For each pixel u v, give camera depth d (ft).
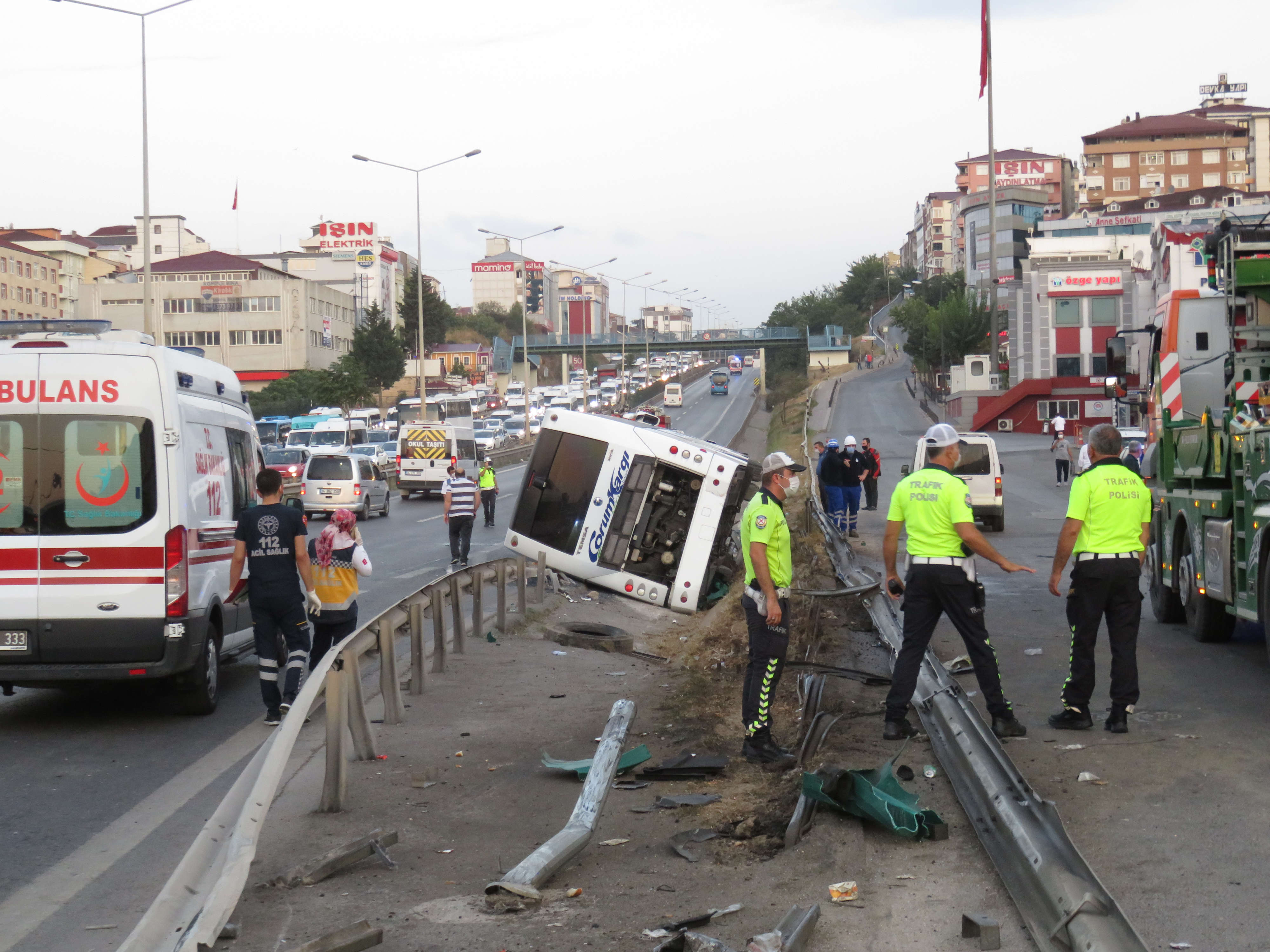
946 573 25.25
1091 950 13.50
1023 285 228.63
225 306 399.44
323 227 566.77
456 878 18.28
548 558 49.88
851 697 30.40
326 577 32.55
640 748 25.44
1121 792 21.02
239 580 30.71
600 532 49.24
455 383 470.80
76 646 29.63
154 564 29.94
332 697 22.27
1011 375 239.30
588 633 43.21
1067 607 26.35
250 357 400.47
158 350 30.60
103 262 440.04
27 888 18.38
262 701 34.24
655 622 53.52
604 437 49.49
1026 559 62.85
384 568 70.23
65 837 21.02
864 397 306.55
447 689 35.04
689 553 48.67
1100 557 25.54
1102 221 320.09
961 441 79.61
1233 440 31.96
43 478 29.89
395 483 173.58
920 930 15.20
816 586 54.44
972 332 267.80
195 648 30.76
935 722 25.59
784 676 33.81
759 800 21.72
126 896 18.01
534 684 36.04
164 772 25.75
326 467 109.81
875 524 90.48
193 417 32.09
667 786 23.45
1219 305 38.78
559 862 17.98
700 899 16.80
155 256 533.96
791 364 485.97
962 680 32.14
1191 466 36.09
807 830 19.24
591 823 19.39
